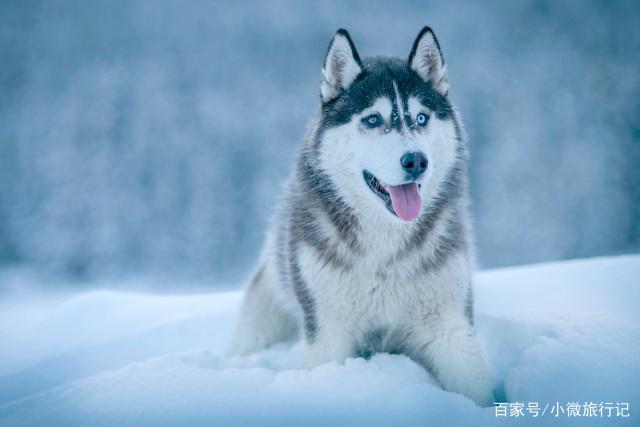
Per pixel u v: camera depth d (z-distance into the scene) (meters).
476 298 3.63
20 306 7.24
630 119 23.97
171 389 2.44
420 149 2.64
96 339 3.88
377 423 2.16
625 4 34.28
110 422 2.27
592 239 19.39
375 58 3.21
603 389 2.25
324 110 3.03
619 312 2.96
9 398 3.21
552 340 2.61
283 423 2.18
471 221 3.46
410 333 2.97
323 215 2.89
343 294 2.82
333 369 2.53
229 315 4.12
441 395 2.31
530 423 2.17
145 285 17.28
